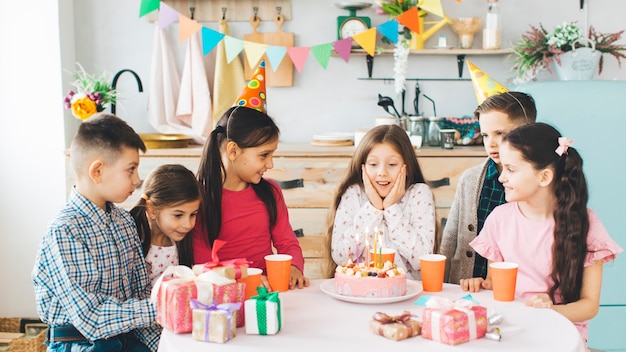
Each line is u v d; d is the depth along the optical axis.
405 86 3.54
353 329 1.37
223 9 3.48
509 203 1.88
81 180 1.73
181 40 3.13
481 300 1.59
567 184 1.72
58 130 3.28
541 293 1.66
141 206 1.87
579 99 2.49
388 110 3.55
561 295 1.75
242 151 1.96
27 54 3.25
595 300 1.72
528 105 2.07
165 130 3.47
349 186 2.13
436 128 3.31
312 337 1.33
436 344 1.28
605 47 3.21
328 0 3.49
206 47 3.14
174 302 1.35
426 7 3.13
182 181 1.82
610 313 2.50
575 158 1.73
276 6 3.49
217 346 1.28
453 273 2.21
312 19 3.51
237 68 3.46
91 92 2.99
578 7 3.47
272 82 3.50
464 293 1.65
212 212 1.98
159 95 3.47
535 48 3.24
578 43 3.21
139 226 1.89
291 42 3.48
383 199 2.06
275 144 2.01
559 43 3.15
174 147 3.19
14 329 3.27
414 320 1.36
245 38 3.49
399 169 2.03
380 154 2.03
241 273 1.45
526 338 1.32
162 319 1.38
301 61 3.21
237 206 2.04
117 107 3.55
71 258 1.64
